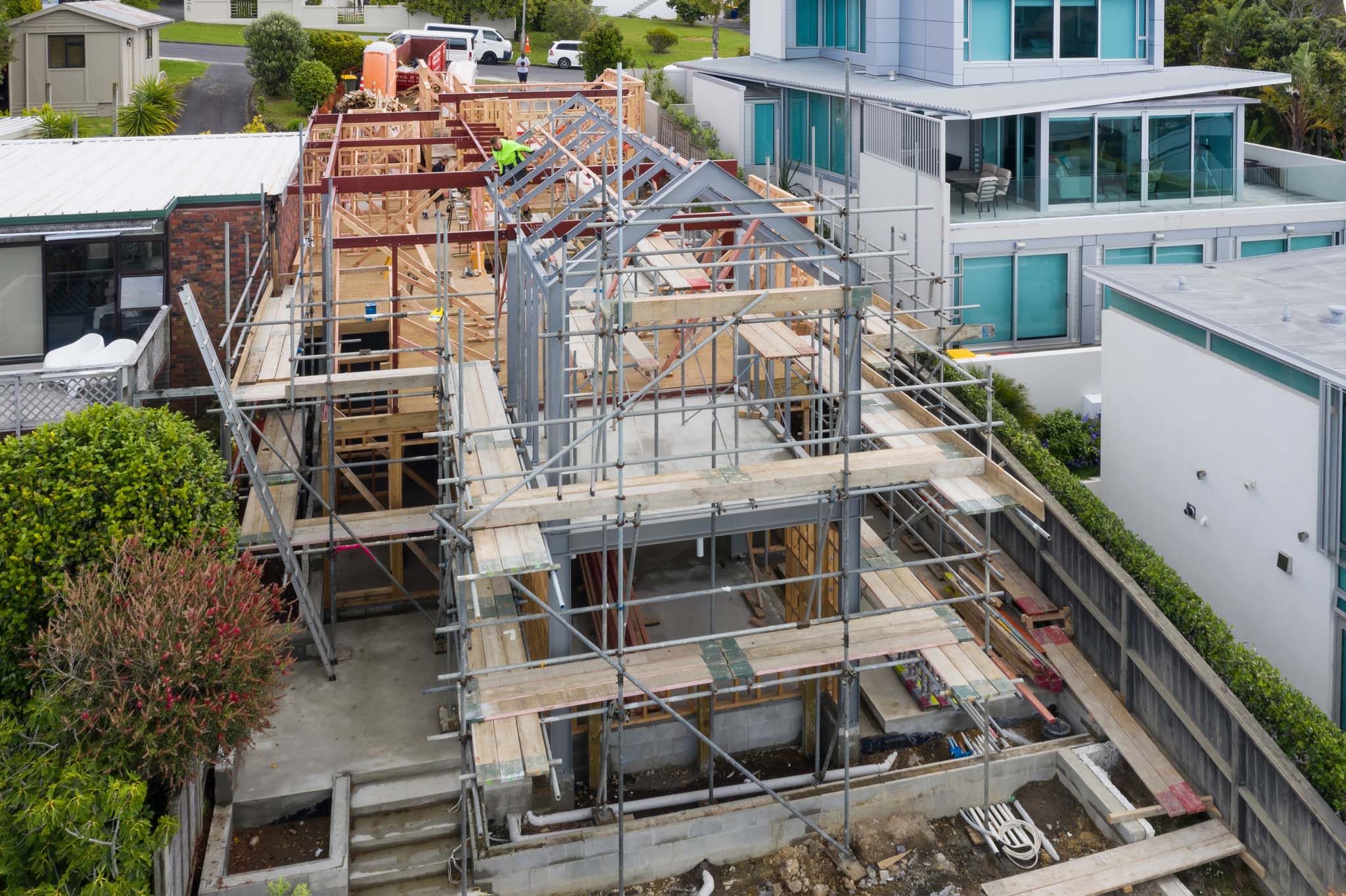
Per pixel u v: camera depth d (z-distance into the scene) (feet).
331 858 48.34
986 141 102.42
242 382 58.34
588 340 56.75
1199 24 147.84
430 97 108.58
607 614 52.42
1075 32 108.78
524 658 50.06
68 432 47.65
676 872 51.57
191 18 205.77
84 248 66.59
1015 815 54.65
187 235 68.23
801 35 134.31
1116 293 70.74
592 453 56.13
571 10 205.98
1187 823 53.47
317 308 71.10
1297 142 134.62
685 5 233.96
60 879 37.17
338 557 70.18
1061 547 64.18
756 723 57.82
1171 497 66.33
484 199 84.38
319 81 147.13
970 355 82.94
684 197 54.49
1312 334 58.29
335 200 72.23
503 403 58.18
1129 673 58.85
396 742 54.60
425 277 72.13
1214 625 55.42
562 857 50.08
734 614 65.10
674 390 64.03
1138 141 97.50
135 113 129.18
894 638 51.88
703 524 51.98
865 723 59.06
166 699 41.22
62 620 41.73
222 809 50.44
